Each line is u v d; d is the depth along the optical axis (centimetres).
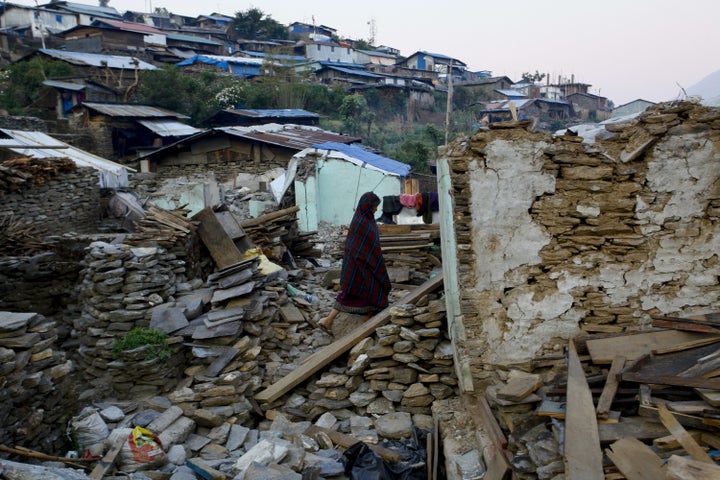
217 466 455
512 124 474
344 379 571
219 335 598
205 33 5359
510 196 483
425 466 471
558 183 482
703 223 483
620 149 478
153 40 4509
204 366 596
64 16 4700
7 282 777
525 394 416
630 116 550
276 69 3916
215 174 2241
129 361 565
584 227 486
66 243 847
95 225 1386
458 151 483
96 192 1402
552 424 377
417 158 2705
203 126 3198
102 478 407
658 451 316
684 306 491
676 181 478
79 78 3041
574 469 311
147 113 2766
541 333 500
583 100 5297
